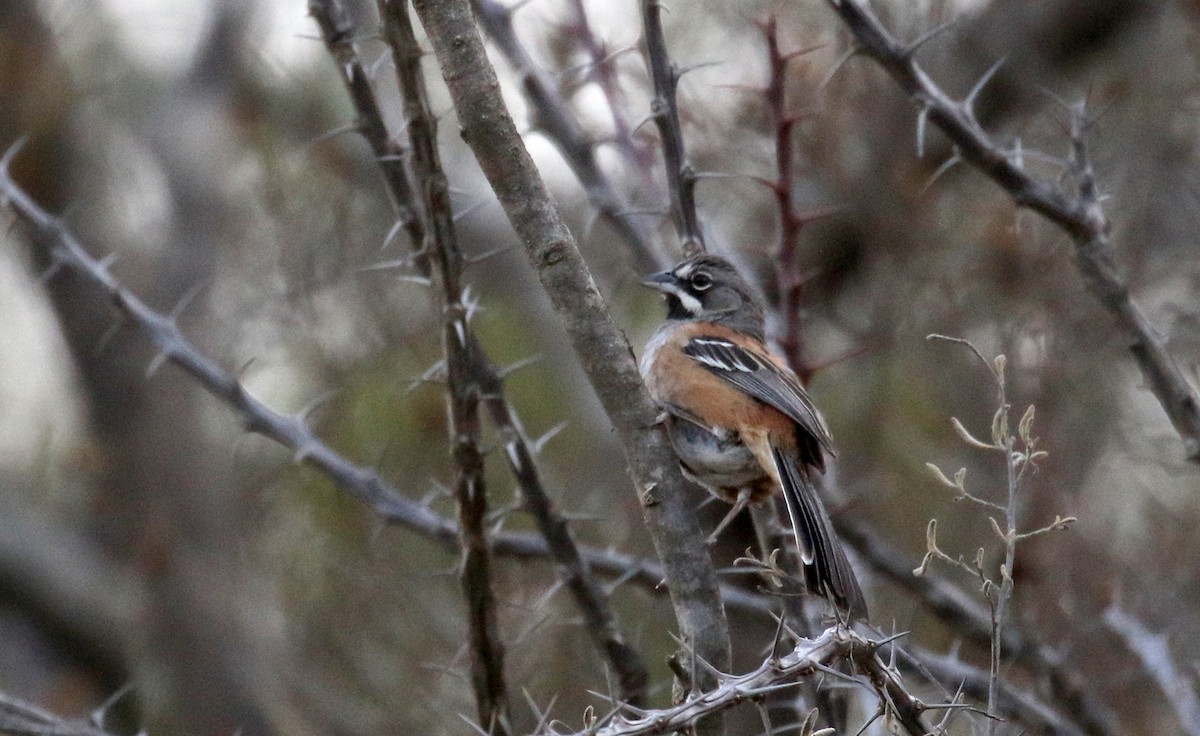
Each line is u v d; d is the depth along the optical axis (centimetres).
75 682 1652
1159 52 1372
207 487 1625
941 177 1336
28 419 1667
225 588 1561
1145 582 1138
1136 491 1251
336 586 1312
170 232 1515
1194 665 958
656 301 1433
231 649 1534
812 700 872
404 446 1320
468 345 779
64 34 1564
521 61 1034
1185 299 1281
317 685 1324
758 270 1316
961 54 1403
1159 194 1302
